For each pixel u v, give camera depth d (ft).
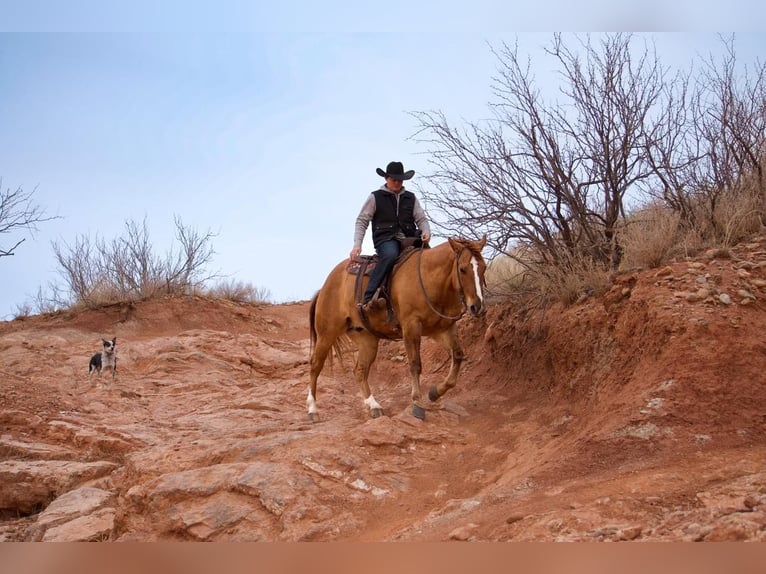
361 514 21.84
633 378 23.95
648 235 28.91
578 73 31.01
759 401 20.93
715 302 24.16
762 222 29.50
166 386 46.39
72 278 70.69
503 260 38.22
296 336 67.62
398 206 30.86
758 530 13.79
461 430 27.48
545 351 30.01
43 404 39.99
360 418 31.63
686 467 18.58
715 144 31.40
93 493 28.14
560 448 22.20
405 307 28.68
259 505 22.50
